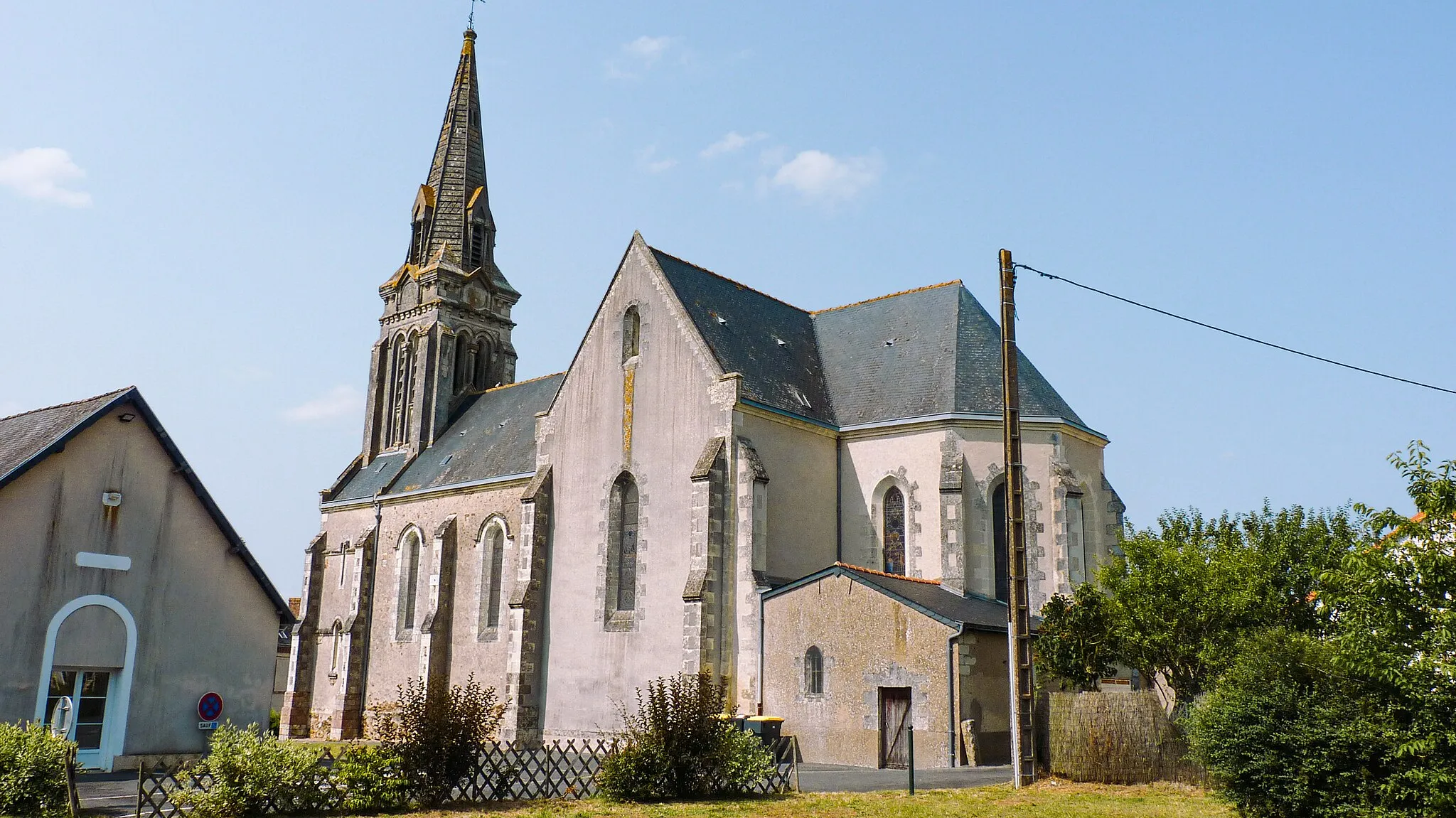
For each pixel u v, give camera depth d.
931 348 37.97
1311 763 17.41
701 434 34.38
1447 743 15.90
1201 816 18.61
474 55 62.94
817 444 36.72
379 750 20.25
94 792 22.39
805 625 30.77
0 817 17.81
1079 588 28.34
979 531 34.38
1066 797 20.91
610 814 19.22
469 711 21.09
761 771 21.88
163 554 27.41
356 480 54.81
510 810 19.66
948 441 34.88
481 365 57.22
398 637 47.25
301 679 51.03
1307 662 18.94
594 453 37.56
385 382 56.88
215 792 18.34
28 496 25.42
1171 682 27.08
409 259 58.75
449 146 59.94
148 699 26.64
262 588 28.97
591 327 38.81
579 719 35.53
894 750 28.36
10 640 24.70
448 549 45.41
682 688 23.02
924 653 28.23
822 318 43.19
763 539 32.84
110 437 26.94
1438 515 16.45
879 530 35.91
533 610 37.50
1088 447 37.41
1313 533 28.92
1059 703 24.28
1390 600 16.25
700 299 37.69
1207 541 29.94
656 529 34.91
